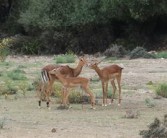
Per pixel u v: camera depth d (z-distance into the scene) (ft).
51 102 119.96
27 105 116.26
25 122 95.91
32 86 140.87
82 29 272.72
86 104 118.21
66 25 272.72
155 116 101.91
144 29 273.33
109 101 121.49
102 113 105.91
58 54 270.67
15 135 84.17
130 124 93.86
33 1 284.61
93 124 94.02
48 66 114.73
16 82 152.56
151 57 218.18
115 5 262.67
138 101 121.39
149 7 257.75
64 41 273.33
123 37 278.46
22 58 248.73
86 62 115.44
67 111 108.47
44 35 275.59
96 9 270.67
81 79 111.34
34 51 274.98
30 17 281.95
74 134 84.94
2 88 136.67
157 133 80.74
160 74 165.78
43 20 274.98
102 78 114.73
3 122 91.97
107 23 273.75
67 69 113.91
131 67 184.65
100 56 239.50
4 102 120.78
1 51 215.31
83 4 270.46
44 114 104.83
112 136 83.15
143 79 155.43
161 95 128.98
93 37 271.90
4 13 329.52
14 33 313.73
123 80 153.07
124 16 268.21
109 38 274.16
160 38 274.57
